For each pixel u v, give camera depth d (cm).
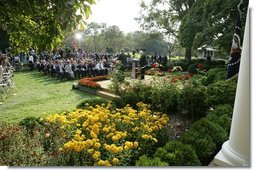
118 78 1056
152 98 734
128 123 471
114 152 346
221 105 638
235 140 329
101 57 2123
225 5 1540
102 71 1708
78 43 3212
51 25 313
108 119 465
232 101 662
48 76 1673
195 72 1942
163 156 346
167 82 779
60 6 271
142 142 425
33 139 430
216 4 1612
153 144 446
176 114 745
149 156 423
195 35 1817
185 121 688
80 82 1250
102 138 419
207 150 402
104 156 385
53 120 474
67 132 443
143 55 1396
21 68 1945
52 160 353
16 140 421
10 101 970
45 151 409
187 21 1903
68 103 960
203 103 703
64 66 1588
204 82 1233
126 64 1731
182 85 840
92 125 444
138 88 888
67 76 1548
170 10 2891
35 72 1858
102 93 1099
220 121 523
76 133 401
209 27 1644
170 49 3497
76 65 1638
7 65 1278
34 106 898
